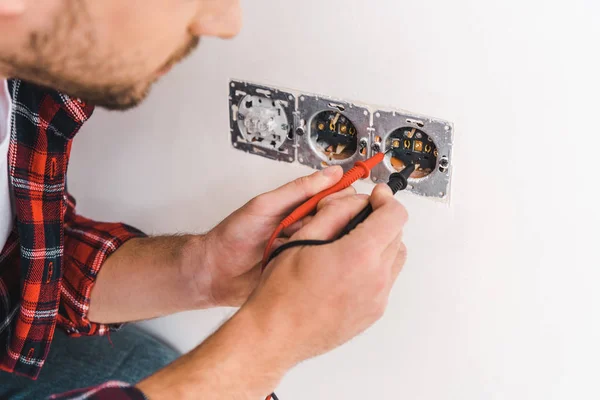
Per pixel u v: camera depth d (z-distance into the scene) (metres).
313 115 0.77
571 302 0.66
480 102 0.64
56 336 1.09
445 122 0.67
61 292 0.89
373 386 0.86
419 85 0.68
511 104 0.63
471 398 0.78
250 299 0.62
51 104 0.78
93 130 1.02
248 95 0.82
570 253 0.64
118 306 0.87
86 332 0.90
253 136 0.83
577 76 0.58
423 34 0.66
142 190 1.00
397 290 0.79
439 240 0.73
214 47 0.82
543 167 0.63
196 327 1.03
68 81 0.53
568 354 0.68
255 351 0.59
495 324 0.72
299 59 0.75
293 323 0.59
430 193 0.71
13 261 0.89
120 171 1.01
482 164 0.66
